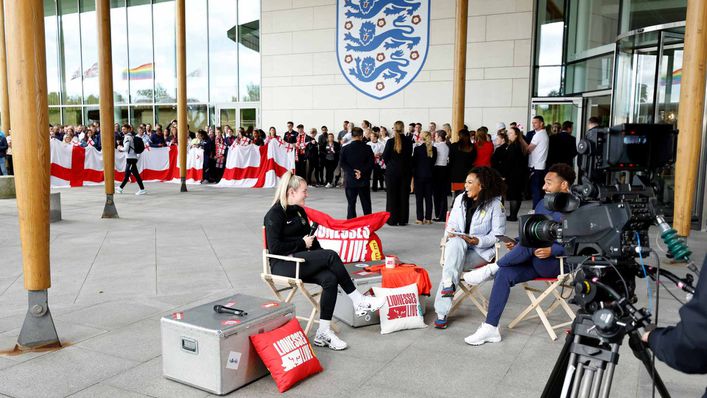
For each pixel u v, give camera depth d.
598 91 12.80
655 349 1.62
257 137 16.20
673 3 9.11
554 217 4.09
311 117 17.91
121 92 22.34
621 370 3.58
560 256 4.00
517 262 4.04
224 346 3.20
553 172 4.25
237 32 19.42
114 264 6.46
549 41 14.34
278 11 18.05
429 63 15.89
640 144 2.17
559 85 14.37
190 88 20.53
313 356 3.53
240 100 19.72
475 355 3.85
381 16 16.41
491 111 15.08
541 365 3.68
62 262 6.55
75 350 3.88
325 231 5.69
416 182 9.41
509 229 8.74
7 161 15.45
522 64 14.59
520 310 4.84
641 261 2.04
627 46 9.76
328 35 17.31
